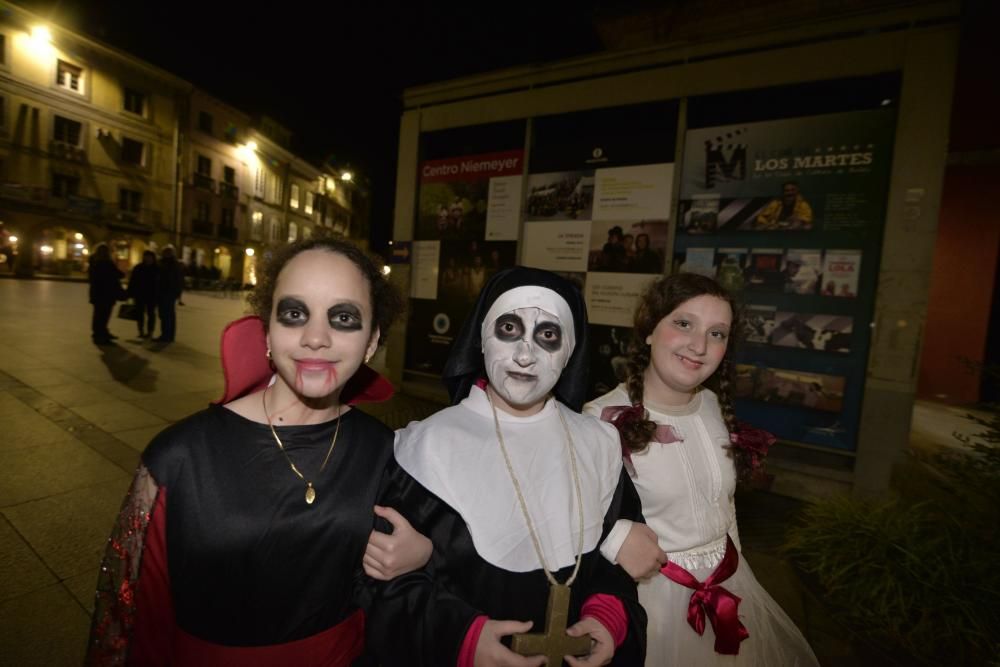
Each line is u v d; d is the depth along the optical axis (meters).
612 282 4.90
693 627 1.47
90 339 8.13
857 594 2.23
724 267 4.34
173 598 1.07
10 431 4.01
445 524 1.17
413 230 6.25
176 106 28.52
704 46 4.41
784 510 3.74
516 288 1.28
